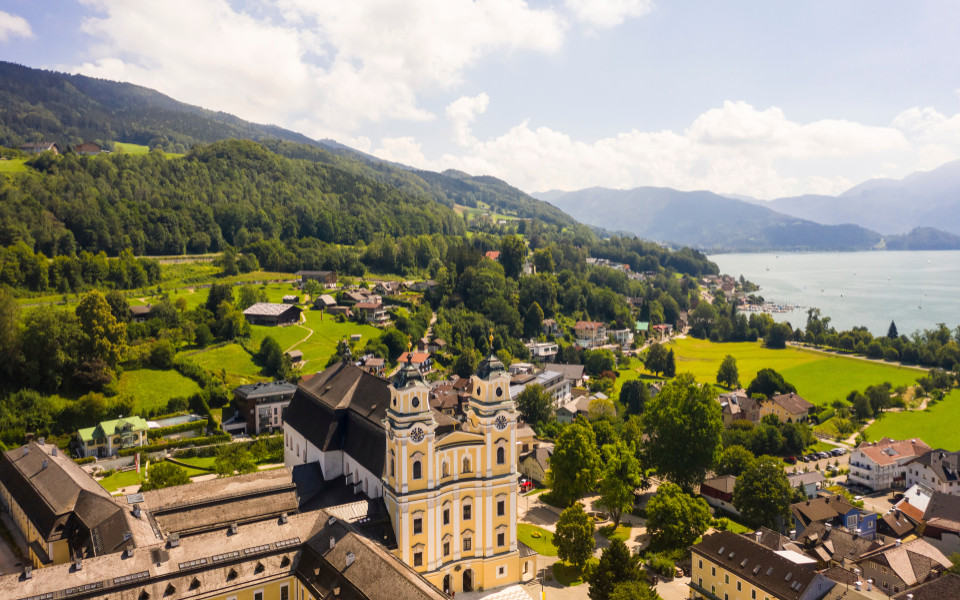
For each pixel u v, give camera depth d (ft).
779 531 446.19
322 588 264.52
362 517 327.88
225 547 284.00
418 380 325.01
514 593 339.98
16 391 567.18
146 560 267.18
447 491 337.52
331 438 387.34
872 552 391.04
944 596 320.70
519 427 604.90
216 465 463.42
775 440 625.00
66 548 325.42
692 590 358.43
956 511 466.70
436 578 333.21
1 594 237.86
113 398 596.29
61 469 375.04
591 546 374.43
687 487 520.42
